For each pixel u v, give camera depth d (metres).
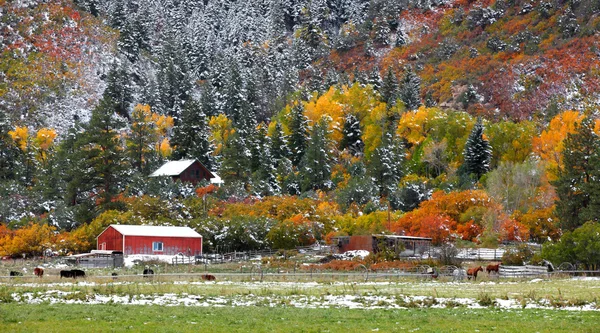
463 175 127.06
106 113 111.25
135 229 84.44
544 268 61.25
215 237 88.44
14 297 37.41
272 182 132.25
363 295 39.94
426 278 55.25
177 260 77.56
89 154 106.44
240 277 55.28
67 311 31.59
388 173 131.88
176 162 135.88
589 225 63.94
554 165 116.44
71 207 100.25
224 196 115.50
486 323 28.78
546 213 92.50
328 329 27.30
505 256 71.44
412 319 29.94
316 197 117.19
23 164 134.50
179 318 29.81
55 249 84.69
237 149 140.25
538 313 31.94
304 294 40.28
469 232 92.44
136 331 26.33
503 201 105.00
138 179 117.25
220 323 28.48
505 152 147.88
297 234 90.19
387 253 74.31
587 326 28.09
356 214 106.44
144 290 41.19
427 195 113.88
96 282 49.06
